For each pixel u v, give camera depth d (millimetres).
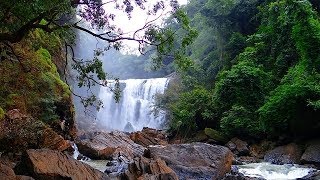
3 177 7375
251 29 35688
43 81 19594
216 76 33500
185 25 9703
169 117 35531
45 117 18891
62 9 7473
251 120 24109
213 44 40656
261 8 32594
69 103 21500
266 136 23094
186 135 29438
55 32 10727
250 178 12477
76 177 8961
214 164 13164
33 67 19062
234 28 36344
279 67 26234
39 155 9000
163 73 56656
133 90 46281
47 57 21797
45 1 7238
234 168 16281
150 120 42500
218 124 28141
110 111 45281
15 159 12086
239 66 26609
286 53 26172
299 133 20562
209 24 36688
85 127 37719
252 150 22672
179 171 12492
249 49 29828
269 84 25641
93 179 9414
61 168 9000
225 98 26781
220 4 34969
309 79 20109
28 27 8070
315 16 23828
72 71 28234
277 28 27953
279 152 19953
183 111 29250
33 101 18609
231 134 25000
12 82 17812
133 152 21359
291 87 20359
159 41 9672
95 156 20203
